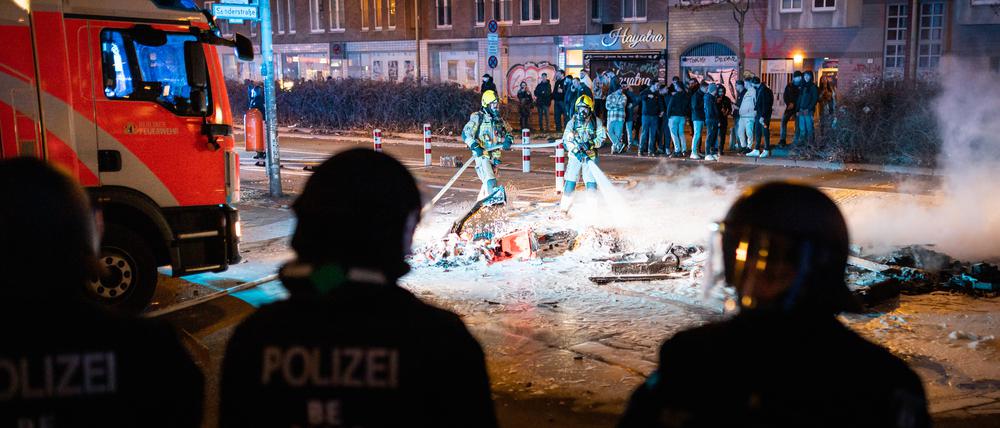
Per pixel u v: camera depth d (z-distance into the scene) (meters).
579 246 9.84
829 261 1.80
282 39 45.53
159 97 7.20
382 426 1.92
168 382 2.01
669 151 21.20
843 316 6.98
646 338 6.48
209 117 7.43
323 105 29.75
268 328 1.98
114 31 6.93
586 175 11.93
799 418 1.72
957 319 6.87
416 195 2.09
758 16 31.61
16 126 6.59
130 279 7.08
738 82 21.09
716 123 19.98
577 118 11.73
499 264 9.16
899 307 7.28
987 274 7.95
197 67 7.14
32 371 1.92
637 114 21.98
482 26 38.62
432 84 28.05
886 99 18.89
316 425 1.92
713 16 32.56
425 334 1.95
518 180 17.09
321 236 1.96
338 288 1.95
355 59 42.97
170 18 7.13
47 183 1.96
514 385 5.55
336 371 1.92
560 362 5.97
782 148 21.16
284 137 28.58
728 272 1.93
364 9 42.09
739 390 1.75
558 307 7.41
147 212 7.14
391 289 2.01
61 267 1.94
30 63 6.62
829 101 21.80
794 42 31.16
